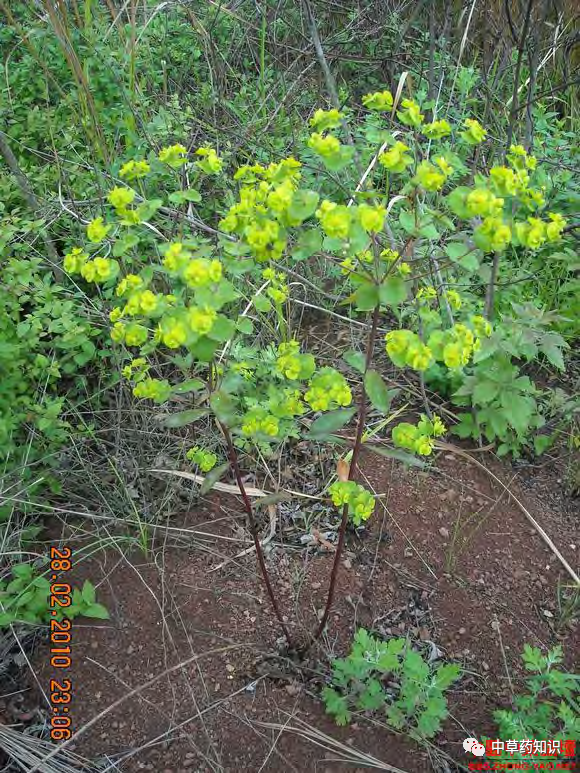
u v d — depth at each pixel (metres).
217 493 2.71
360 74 4.37
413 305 2.73
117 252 1.64
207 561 2.48
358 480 2.70
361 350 3.24
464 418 2.83
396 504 2.62
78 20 3.22
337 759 1.96
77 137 3.34
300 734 2.02
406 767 1.94
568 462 2.82
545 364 3.22
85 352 2.58
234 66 4.29
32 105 3.61
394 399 3.05
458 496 2.67
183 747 2.01
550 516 2.64
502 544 2.53
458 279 3.07
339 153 1.52
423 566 2.45
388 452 1.75
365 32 4.23
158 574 2.42
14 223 2.88
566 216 3.27
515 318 3.04
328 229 1.42
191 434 2.87
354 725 2.03
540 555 2.51
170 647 2.23
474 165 3.19
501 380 2.62
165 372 3.09
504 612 2.34
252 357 2.66
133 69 3.14
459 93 3.93
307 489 2.72
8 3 3.66
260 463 2.79
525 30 2.74
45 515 2.64
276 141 3.56
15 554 2.40
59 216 3.00
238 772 1.95
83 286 3.18
